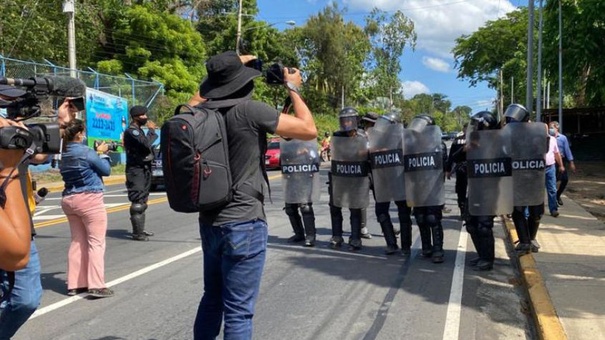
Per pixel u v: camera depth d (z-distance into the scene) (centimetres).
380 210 847
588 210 1329
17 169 268
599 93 2612
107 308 600
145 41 3525
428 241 823
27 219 265
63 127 409
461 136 927
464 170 930
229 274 349
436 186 789
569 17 2475
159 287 677
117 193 1791
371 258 830
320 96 5891
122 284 691
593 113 3139
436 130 789
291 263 799
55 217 1285
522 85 4366
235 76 354
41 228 1120
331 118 5681
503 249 901
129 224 1151
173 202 338
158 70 3416
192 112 339
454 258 830
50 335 523
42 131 319
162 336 519
